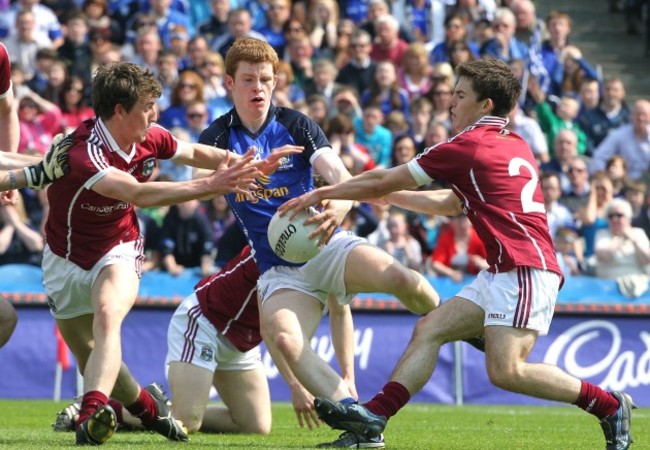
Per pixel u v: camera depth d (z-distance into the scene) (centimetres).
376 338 4106
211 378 2536
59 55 5241
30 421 2936
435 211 2309
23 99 4725
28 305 4044
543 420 3281
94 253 2180
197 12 5831
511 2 5909
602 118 5338
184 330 2547
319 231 2145
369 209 4425
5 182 2080
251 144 2303
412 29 5747
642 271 4366
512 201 2022
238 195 2316
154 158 2177
